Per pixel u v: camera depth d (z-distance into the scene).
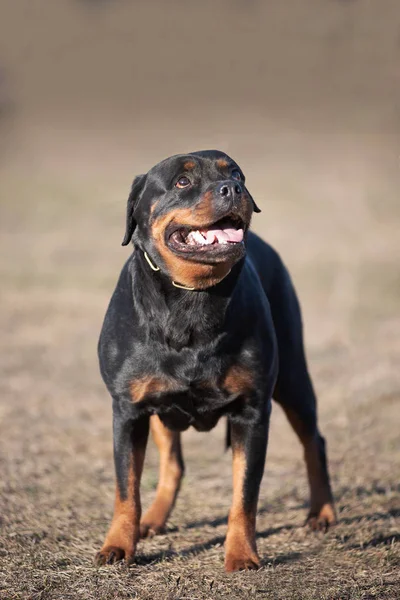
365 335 13.03
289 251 19.09
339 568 4.92
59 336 13.31
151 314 4.96
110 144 28.83
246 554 4.91
